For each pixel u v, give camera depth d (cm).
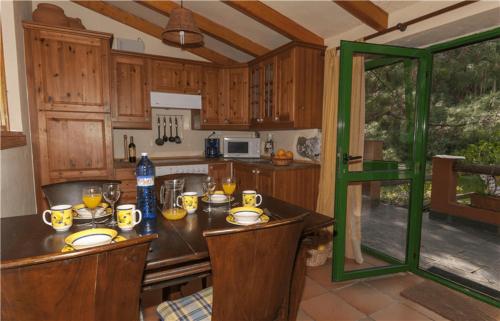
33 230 120
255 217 133
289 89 292
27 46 251
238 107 377
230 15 305
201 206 162
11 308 65
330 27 281
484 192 368
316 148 312
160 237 115
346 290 224
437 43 239
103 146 286
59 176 271
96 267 72
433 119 403
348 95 219
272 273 100
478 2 185
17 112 221
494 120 353
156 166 325
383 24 240
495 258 276
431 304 204
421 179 245
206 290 133
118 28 353
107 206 156
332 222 140
